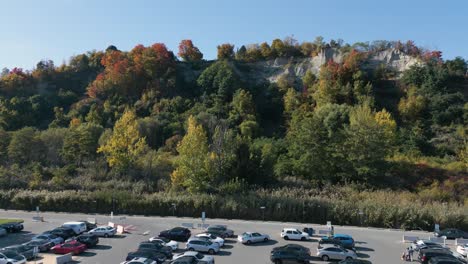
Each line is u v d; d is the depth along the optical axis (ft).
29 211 224.33
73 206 223.51
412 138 272.51
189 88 399.44
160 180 243.19
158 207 214.69
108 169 263.70
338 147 237.25
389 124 252.21
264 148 257.96
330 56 408.87
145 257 119.55
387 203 197.88
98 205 221.66
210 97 370.94
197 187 220.23
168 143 290.56
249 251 139.85
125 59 403.54
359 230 178.09
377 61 386.11
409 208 191.01
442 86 324.80
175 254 130.62
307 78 376.68
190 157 225.15
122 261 128.26
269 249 142.51
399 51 385.29
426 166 244.22
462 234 163.84
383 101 330.95
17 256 121.90
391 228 186.70
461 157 248.11
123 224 187.11
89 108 359.87
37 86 411.34
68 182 244.01
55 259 123.95
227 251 139.74
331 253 128.26
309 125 238.27
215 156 227.61
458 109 296.51
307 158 235.40
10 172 253.24
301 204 199.21
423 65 355.15
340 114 287.69
